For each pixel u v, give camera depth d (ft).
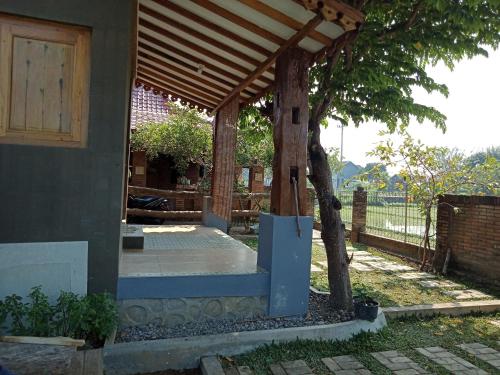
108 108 11.71
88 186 11.59
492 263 21.26
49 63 11.47
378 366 11.30
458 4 13.16
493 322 15.56
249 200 41.14
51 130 11.50
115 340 11.37
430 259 25.49
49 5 11.20
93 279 11.71
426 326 14.87
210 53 17.01
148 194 33.73
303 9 11.46
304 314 14.01
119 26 11.75
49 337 9.03
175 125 38.91
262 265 14.20
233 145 23.31
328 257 15.29
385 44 15.34
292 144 13.84
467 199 22.86
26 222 11.14
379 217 32.17
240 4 12.13
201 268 13.92
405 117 18.42
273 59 15.01
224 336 11.69
